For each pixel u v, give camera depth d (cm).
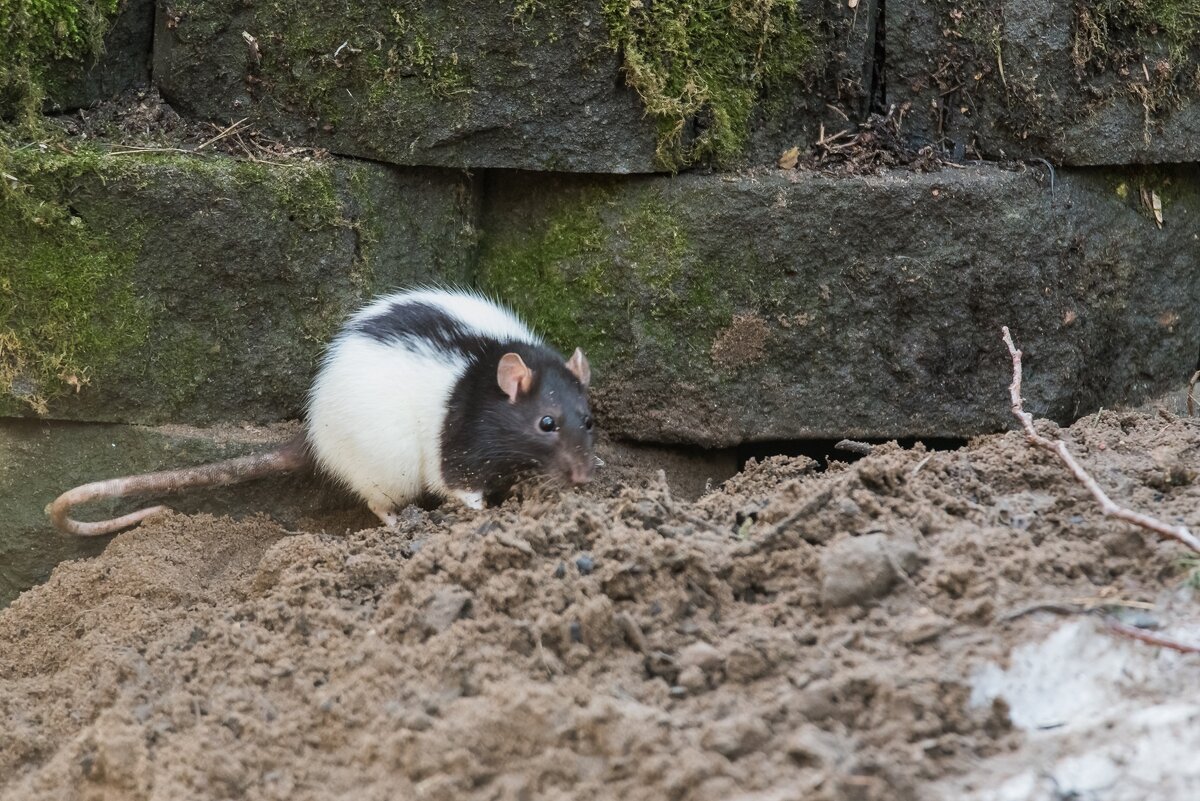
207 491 759
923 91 800
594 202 783
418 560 573
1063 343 800
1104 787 418
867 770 424
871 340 781
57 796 519
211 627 595
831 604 509
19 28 706
